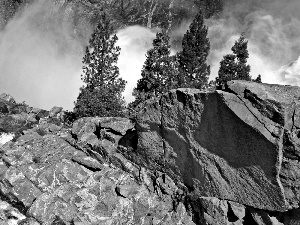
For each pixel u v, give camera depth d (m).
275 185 18.62
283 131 17.84
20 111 36.06
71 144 26.94
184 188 22.14
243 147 19.02
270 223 19.58
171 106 21.28
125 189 22.62
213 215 20.70
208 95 19.44
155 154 22.97
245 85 18.56
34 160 25.27
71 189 22.83
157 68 38.97
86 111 34.16
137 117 22.89
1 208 22.19
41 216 21.36
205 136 20.33
